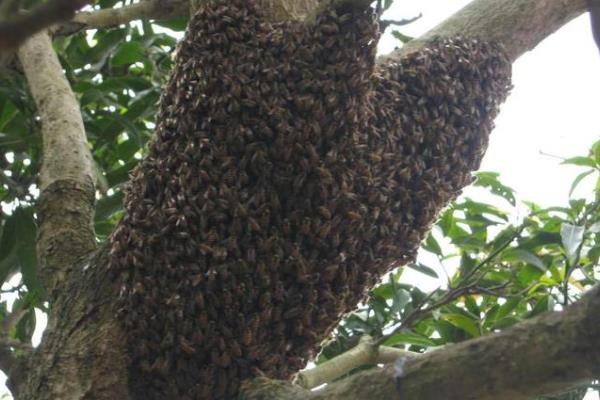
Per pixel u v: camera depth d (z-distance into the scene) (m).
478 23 3.74
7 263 4.49
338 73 3.05
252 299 2.97
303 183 3.01
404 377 2.40
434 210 3.32
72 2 1.37
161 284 3.00
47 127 3.67
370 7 3.09
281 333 3.02
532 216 4.70
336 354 4.70
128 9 4.40
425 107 3.32
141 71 5.23
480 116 3.49
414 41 3.61
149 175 3.11
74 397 3.00
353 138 3.08
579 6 3.92
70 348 3.08
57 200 3.49
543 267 4.44
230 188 3.00
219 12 3.12
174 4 4.43
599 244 4.60
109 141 4.75
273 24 3.14
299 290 3.02
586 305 2.17
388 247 3.19
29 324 4.71
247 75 3.05
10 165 4.61
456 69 3.45
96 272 3.21
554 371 2.19
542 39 3.90
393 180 3.20
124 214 3.17
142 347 3.02
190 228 3.00
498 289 4.71
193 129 3.06
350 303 3.16
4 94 4.52
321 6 3.08
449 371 2.33
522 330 2.26
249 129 3.02
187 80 3.12
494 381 2.27
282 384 2.86
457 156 3.39
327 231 3.01
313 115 3.02
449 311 4.73
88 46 5.00
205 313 2.96
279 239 2.99
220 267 2.96
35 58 3.87
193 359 2.97
